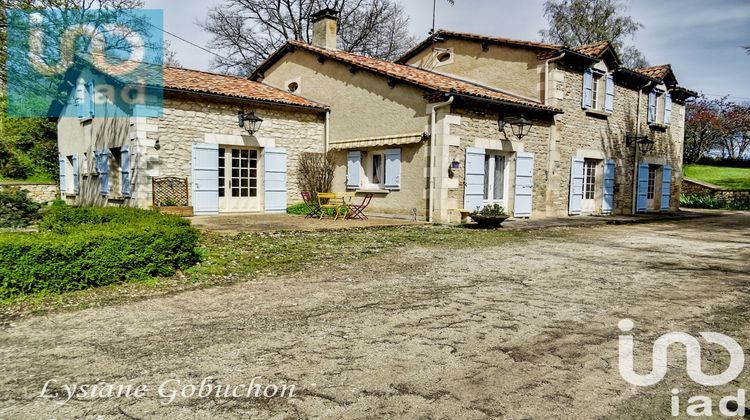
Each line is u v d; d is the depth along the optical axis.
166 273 5.33
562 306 4.44
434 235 9.02
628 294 4.90
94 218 7.31
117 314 4.04
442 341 3.48
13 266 4.34
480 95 10.73
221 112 11.93
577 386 2.80
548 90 12.56
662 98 16.62
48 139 20.30
